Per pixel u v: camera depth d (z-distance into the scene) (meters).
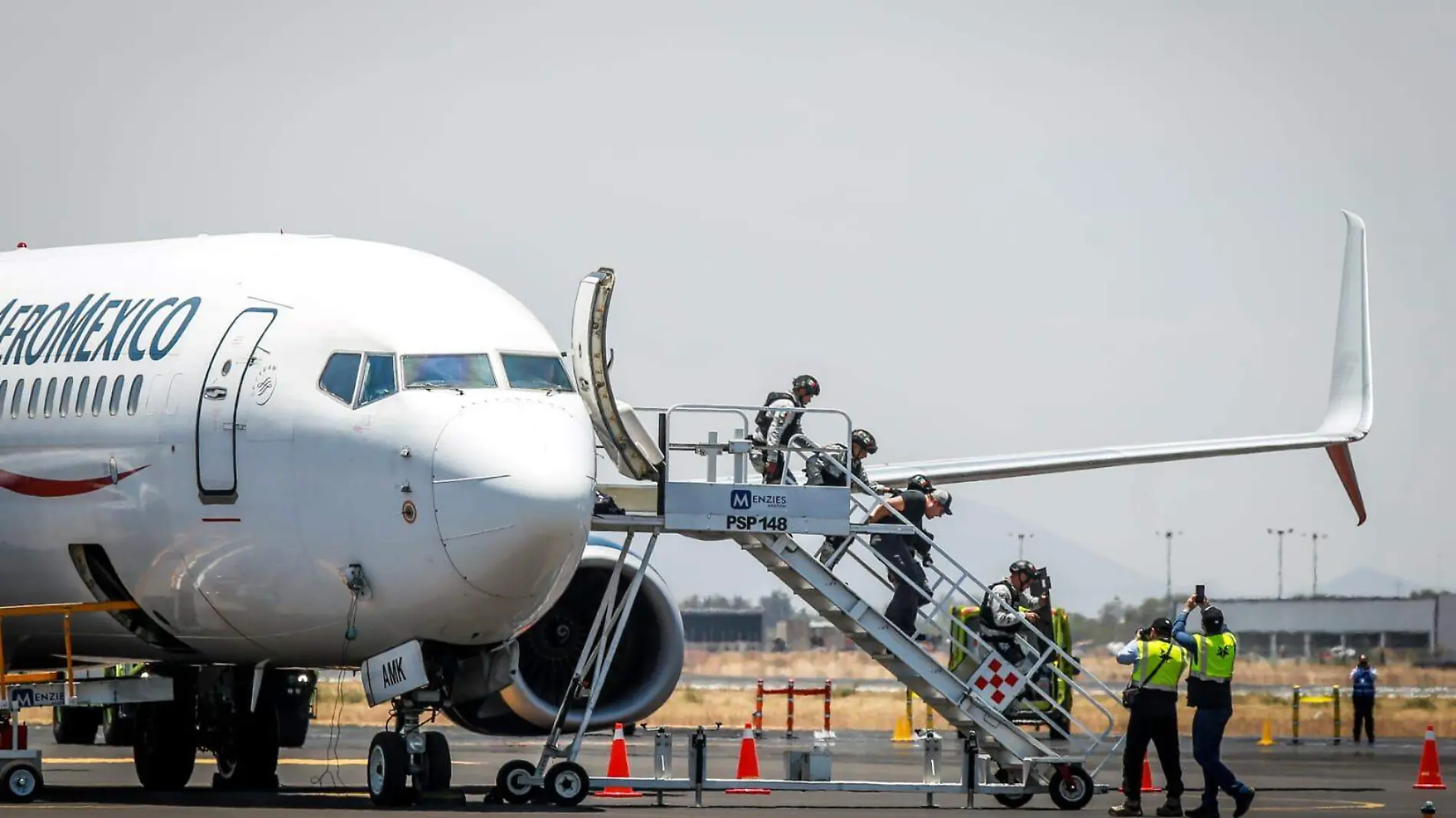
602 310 87.25
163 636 92.38
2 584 94.94
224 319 88.00
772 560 91.81
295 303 86.69
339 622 84.31
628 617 93.31
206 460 85.75
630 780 86.31
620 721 97.00
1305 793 107.06
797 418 93.50
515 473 79.94
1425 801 101.69
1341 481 135.25
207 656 92.31
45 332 94.44
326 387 83.75
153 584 88.62
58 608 87.81
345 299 85.81
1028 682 92.44
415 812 79.06
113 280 94.69
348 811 79.25
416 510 80.94
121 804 84.62
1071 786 91.31
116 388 89.62
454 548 80.31
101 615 92.19
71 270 97.56
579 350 87.50
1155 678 89.12
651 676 98.06
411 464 81.19
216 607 87.38
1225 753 152.12
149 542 87.81
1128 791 89.75
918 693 94.56
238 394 85.25
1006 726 92.38
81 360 91.75
